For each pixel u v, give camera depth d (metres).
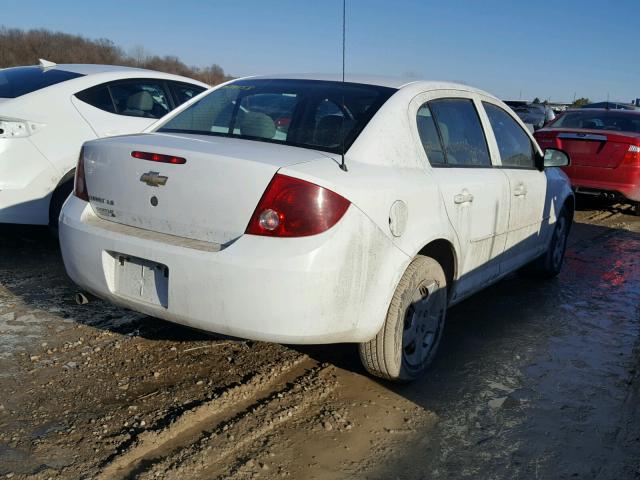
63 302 4.41
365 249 2.92
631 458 3.00
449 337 4.36
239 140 3.30
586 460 2.96
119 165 3.16
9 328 3.94
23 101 5.21
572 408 3.45
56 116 5.33
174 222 2.98
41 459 2.66
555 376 3.84
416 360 3.55
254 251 2.73
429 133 3.63
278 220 2.74
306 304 2.75
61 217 3.38
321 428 3.07
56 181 5.29
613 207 10.30
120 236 3.05
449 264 3.76
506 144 4.55
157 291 3.00
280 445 2.90
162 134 3.50
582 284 5.81
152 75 6.27
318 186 2.77
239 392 3.29
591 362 4.08
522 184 4.52
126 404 3.13
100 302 4.46
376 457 2.88
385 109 3.38
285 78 3.92
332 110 3.42
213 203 2.86
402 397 3.45
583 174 9.05
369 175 3.03
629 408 3.48
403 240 3.15
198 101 3.92
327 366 3.70
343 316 2.90
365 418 3.20
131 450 2.73
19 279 4.84
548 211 5.20
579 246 7.38
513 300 5.24
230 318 2.80
